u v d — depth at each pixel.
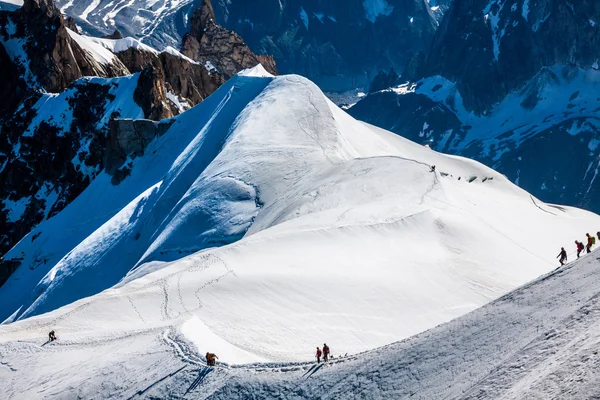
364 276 65.94
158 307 59.59
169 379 43.00
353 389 35.72
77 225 154.62
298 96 134.62
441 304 64.44
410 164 96.69
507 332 32.97
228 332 54.50
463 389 29.08
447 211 83.69
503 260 75.12
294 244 71.50
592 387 21.53
